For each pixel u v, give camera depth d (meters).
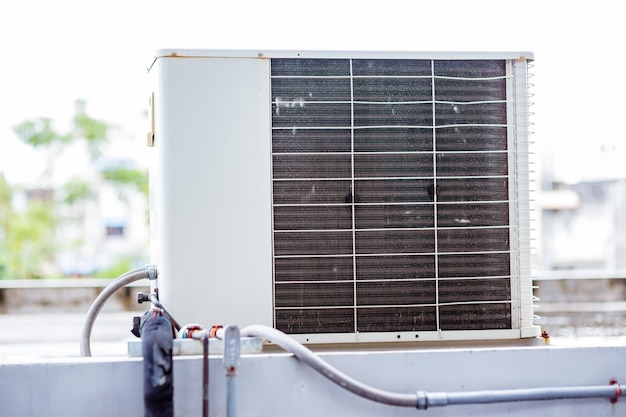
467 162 2.04
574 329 5.54
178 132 1.96
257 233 1.97
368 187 2.01
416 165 2.03
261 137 1.98
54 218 15.88
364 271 2.01
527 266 2.05
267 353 1.81
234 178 1.97
